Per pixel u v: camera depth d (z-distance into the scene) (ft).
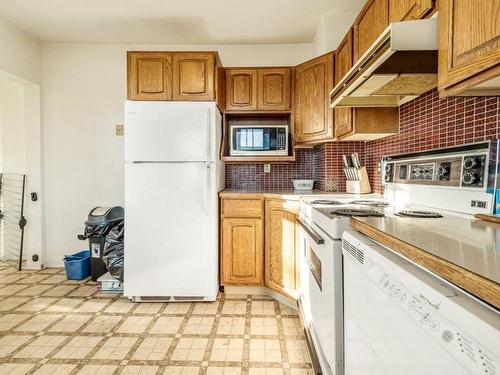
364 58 4.48
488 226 3.24
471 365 1.51
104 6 8.69
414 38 3.71
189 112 8.13
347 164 8.64
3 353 5.96
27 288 9.27
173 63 8.39
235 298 8.65
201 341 6.43
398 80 4.91
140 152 8.14
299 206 7.40
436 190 4.91
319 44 9.60
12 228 11.84
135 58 8.36
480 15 2.80
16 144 11.86
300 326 7.06
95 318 7.43
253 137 9.45
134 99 8.37
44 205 11.21
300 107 9.23
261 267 8.70
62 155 11.20
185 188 8.18
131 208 8.20
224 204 8.73
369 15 6.12
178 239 8.22
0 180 11.82
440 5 3.48
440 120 5.37
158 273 8.26
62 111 11.13
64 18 9.33
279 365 5.65
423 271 2.23
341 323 4.06
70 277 10.01
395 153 7.16
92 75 11.05
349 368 3.57
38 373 5.38
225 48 10.96
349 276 3.56
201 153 8.14
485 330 1.45
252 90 9.50
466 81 3.12
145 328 6.97
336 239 4.13
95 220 9.70
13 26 9.73
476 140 4.46
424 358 1.94
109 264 8.97
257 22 9.50
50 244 11.31
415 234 2.80
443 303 1.77
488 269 1.73
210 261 8.27
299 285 7.52
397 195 6.22
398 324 2.29
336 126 8.18
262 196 8.63
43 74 11.04
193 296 8.30
